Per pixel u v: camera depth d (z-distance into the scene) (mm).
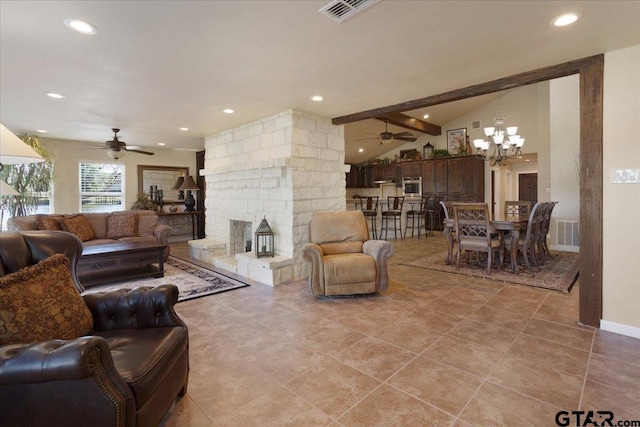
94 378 1153
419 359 2246
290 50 2518
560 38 2359
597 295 2715
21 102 3854
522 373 2061
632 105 2531
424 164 9727
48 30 2186
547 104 7379
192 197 7781
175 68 2863
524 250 4684
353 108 4195
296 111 4270
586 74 2697
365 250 3814
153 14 2000
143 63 2750
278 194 4438
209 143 5992
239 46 2449
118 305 1814
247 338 2598
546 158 7484
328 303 3410
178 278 4441
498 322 2869
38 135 5867
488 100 8633
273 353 2352
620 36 2344
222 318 3018
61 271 1730
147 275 4445
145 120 4809
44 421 1171
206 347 2449
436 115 8961
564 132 6477
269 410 1733
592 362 2186
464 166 8906
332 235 3947
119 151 5500
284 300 3518
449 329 2730
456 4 1919
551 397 1815
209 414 1703
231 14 2010
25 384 1144
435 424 1612
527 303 3350
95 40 2334
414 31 2236
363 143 10039
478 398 1813
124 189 7203
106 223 5004
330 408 1744
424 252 6273
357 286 3512
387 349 2393
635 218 2557
